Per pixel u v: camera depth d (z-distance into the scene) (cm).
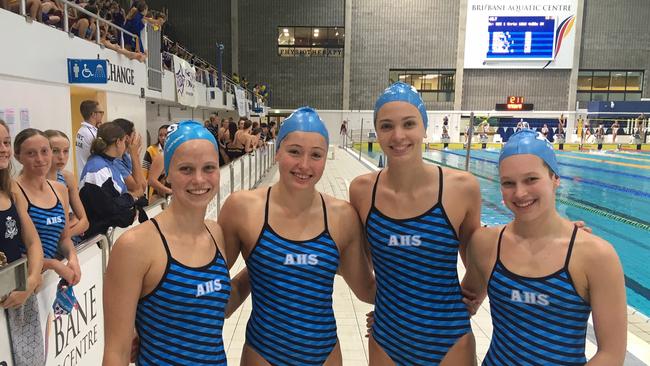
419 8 2389
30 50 456
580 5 2319
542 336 143
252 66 2467
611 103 2181
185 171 137
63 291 190
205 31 2416
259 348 166
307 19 2420
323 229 167
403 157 165
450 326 173
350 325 337
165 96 906
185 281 137
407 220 171
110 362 130
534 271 144
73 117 640
